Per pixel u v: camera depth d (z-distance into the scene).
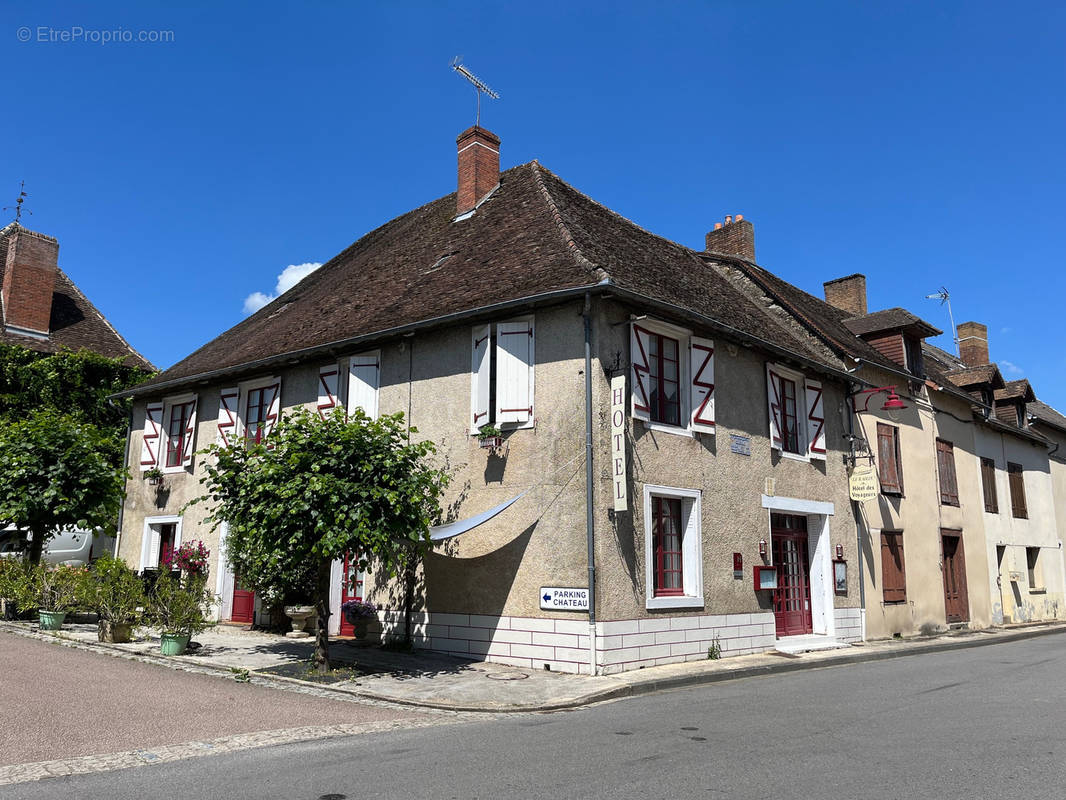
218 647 12.02
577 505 10.80
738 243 20.62
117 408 21.73
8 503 14.16
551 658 10.72
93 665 10.05
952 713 8.05
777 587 14.08
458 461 12.23
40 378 21.48
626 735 7.00
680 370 12.58
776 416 14.32
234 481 10.59
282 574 13.24
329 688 9.32
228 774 5.66
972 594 20.23
